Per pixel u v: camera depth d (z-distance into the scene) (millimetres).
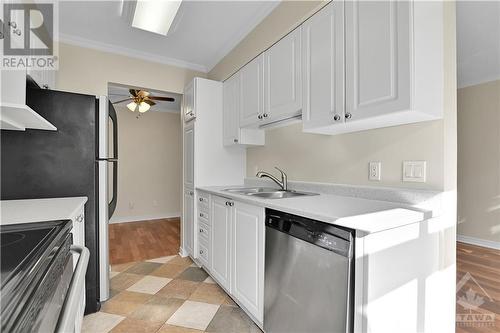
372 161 1580
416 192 1328
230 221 1941
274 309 1441
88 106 1854
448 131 1250
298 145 2186
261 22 2396
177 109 5406
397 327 1104
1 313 441
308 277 1217
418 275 1178
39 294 604
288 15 2078
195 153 2719
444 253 1268
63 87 2637
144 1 1953
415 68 1103
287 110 1820
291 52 1784
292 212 1302
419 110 1116
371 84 1235
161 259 2936
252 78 2234
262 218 1557
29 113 1284
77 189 1809
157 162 5375
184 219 3074
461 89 3672
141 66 3041
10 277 540
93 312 1830
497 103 3334
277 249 1424
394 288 1087
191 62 3303
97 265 1935
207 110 2783
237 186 2789
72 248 903
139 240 3717
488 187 3416
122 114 5020
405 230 1117
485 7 1999
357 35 1305
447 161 1252
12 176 1645
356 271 1016
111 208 2154
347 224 1026
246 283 1719
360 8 1290
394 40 1142
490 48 2623
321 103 1523
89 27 2508
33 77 1608
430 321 1232
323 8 1526
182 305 1941
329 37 1469
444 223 1262
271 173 2525
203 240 2521
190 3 2178
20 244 748
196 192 2703
